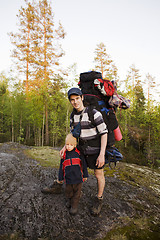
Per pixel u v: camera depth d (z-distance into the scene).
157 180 3.69
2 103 17.91
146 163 13.78
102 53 24.97
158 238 1.89
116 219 2.14
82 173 2.06
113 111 2.16
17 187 2.59
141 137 16.28
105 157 2.06
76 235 1.80
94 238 1.79
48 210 2.13
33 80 20.12
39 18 21.48
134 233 1.93
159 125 13.26
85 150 1.99
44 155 4.62
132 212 2.33
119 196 2.71
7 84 16.08
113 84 2.22
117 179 3.40
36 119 15.55
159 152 12.96
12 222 1.87
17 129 18.31
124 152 15.30
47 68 20.36
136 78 30.89
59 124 18.05
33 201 2.27
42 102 15.17
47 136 17.56
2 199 2.25
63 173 2.19
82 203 2.35
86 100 2.10
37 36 21.12
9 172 3.08
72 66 13.47
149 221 2.19
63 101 16.31
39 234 1.76
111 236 1.84
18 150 4.95
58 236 1.76
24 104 16.16
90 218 2.09
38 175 3.12
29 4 21.11
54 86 17.03
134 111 15.48
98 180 2.08
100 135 1.95
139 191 2.98
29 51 21.56
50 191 2.45
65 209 2.17
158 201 2.75
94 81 2.06
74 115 2.04
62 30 21.38
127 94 13.27
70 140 2.03
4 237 1.67
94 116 1.90
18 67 22.22
